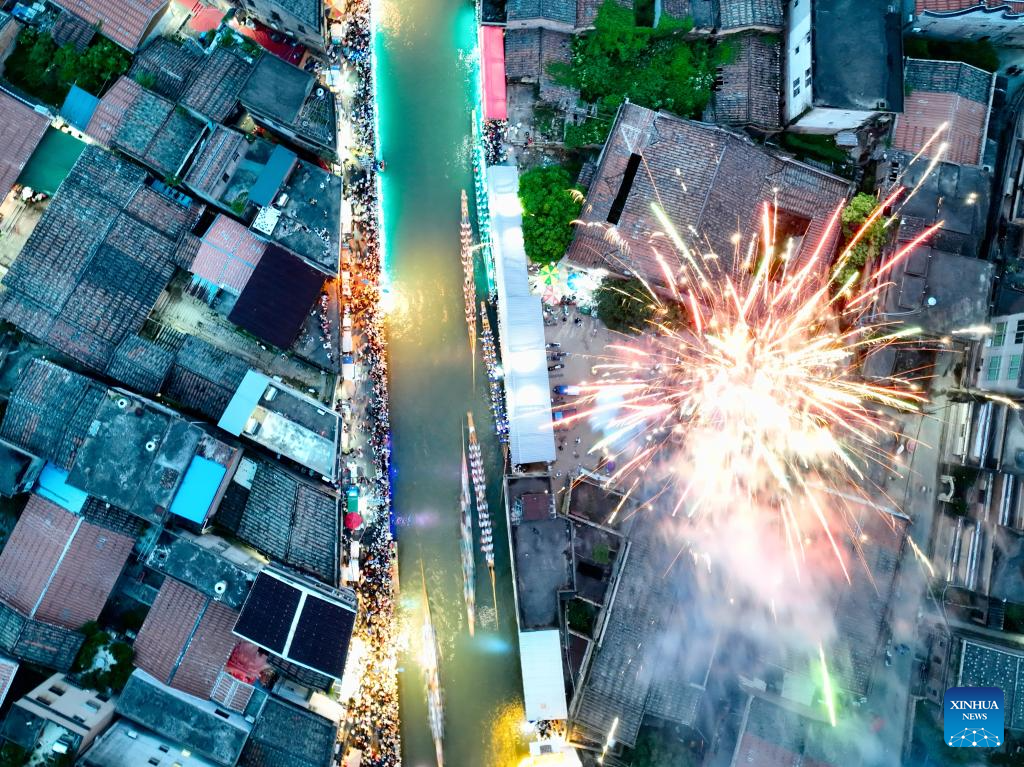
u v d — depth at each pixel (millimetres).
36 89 46375
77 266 45062
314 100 44438
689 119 47719
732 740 45312
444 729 48156
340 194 45438
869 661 44375
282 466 46219
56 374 44094
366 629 47156
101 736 41469
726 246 46406
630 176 47406
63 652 43250
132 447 42281
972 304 43688
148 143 44969
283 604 42094
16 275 45125
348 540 47250
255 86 43844
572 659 45688
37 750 39375
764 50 47688
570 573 44938
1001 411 43562
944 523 47594
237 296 46094
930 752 46375
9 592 43594
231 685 43344
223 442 43500
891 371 45688
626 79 47812
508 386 46656
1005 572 44500
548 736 47031
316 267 45656
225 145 44094
